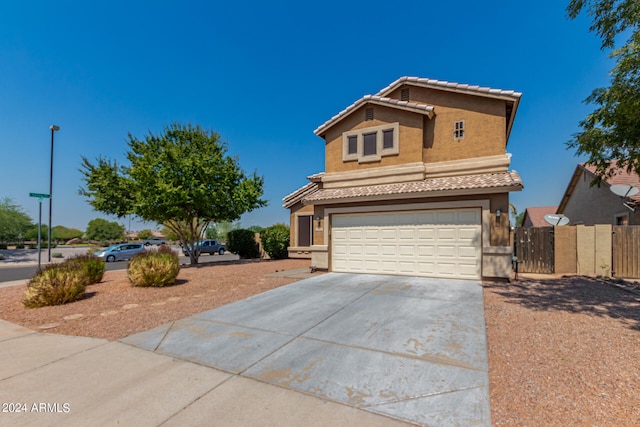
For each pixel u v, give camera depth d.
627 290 9.10
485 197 10.84
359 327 6.19
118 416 3.42
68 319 7.20
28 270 21.75
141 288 10.31
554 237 12.95
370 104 14.20
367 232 12.94
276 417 3.37
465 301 7.98
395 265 12.30
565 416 3.23
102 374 4.43
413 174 13.05
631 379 3.88
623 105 6.46
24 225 42.88
